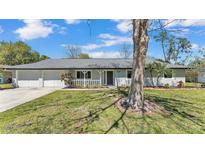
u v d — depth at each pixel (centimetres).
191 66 2717
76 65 2538
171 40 3219
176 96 1386
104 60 2833
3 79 3694
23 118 805
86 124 706
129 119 760
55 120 764
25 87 2464
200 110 936
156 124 707
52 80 2545
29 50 5453
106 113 845
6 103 1186
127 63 2609
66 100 1238
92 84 2464
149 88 2091
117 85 2414
